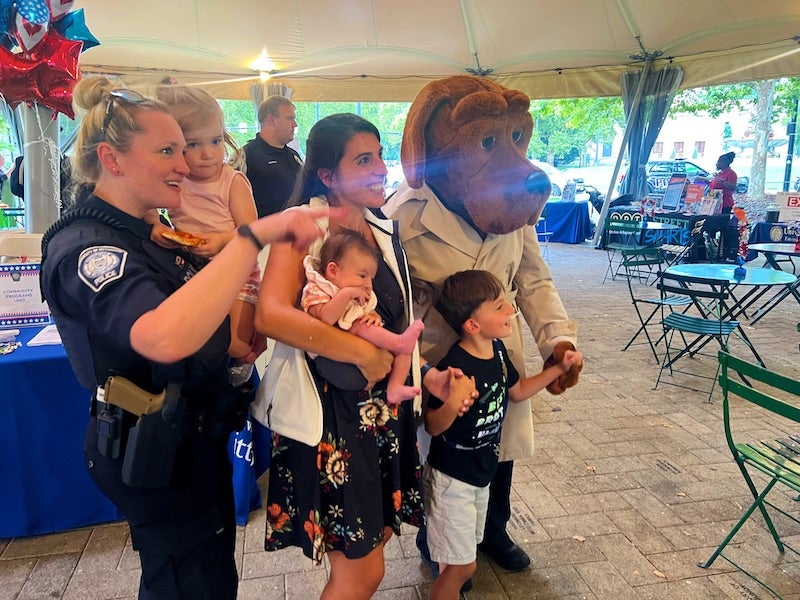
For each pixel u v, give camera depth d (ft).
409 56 28.04
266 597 6.22
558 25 25.72
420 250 5.44
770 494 8.18
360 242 4.08
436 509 5.22
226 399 3.92
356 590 4.42
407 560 6.86
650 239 29.60
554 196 41.63
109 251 3.21
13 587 6.29
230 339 3.91
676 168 38.50
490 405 5.07
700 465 9.05
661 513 7.76
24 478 6.91
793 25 22.54
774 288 22.43
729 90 41.19
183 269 3.69
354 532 4.16
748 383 12.58
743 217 16.08
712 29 24.40
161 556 3.92
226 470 4.21
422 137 5.10
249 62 28.22
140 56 26.78
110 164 3.36
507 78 31.65
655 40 26.86
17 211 16.70
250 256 3.14
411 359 4.38
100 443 3.59
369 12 24.21
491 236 5.46
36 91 8.39
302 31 25.14
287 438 4.27
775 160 43.55
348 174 4.19
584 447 9.66
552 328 5.85
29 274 7.75
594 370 13.46
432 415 4.92
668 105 30.32
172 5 22.13
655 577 6.54
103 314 3.08
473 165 4.92
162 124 3.37
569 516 7.71
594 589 6.37
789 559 6.82
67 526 7.24
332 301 3.87
